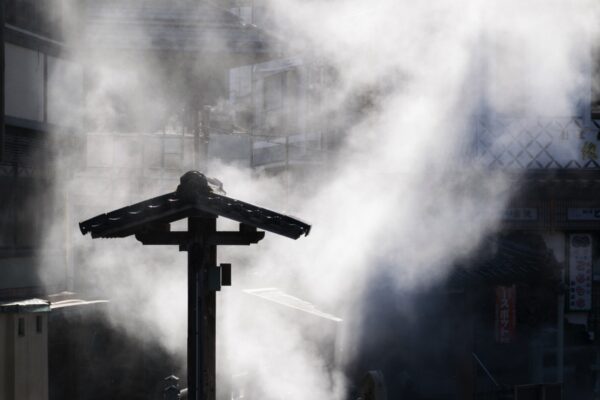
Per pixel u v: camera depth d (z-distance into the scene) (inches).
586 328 1360.7
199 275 565.9
